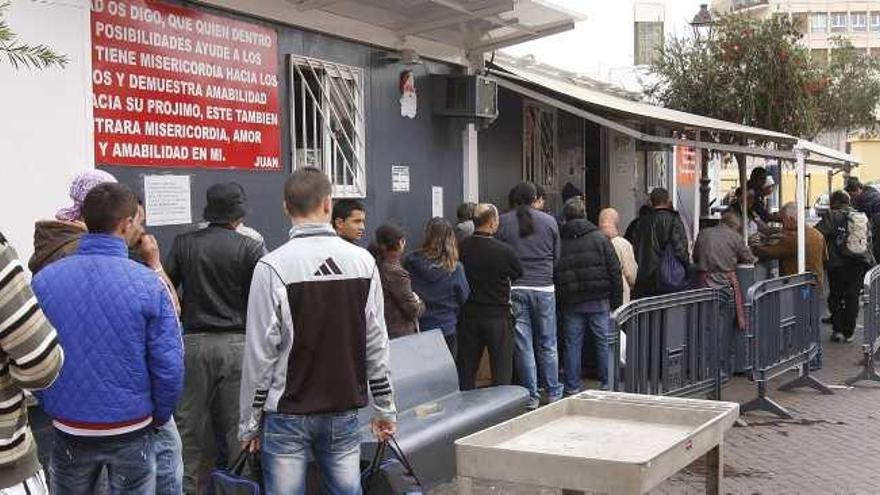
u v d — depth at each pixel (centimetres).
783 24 1920
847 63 2605
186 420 559
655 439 421
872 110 2644
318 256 422
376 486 448
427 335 700
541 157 1292
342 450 430
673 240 1046
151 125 627
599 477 370
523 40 1012
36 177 543
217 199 573
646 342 748
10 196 529
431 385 679
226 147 696
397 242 712
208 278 561
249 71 720
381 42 884
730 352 995
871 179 5025
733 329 1058
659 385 771
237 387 564
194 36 664
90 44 580
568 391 909
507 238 871
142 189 621
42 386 299
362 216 676
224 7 691
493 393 703
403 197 924
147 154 624
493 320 793
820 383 1000
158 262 497
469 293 786
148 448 388
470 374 800
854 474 705
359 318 430
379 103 888
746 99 1909
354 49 851
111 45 596
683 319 805
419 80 951
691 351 817
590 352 1021
